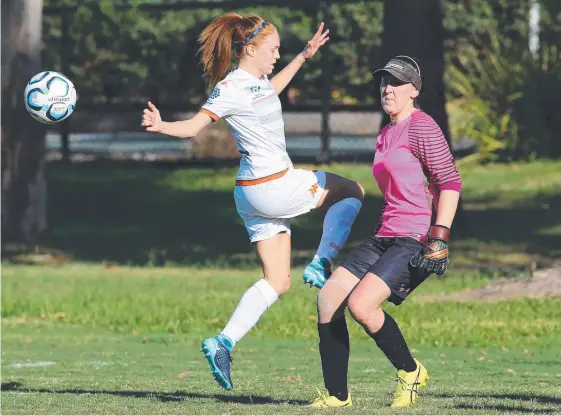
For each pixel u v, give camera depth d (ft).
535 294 163.02
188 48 328.90
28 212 232.94
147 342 135.44
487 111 327.26
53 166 338.54
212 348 72.95
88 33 331.16
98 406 72.69
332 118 348.59
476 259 208.85
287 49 311.47
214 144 341.82
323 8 299.99
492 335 137.08
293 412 68.59
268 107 72.79
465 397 78.64
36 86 76.23
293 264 205.87
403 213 71.00
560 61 327.06
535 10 324.60
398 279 70.18
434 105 226.17
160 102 333.62
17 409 71.20
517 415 67.41
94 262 212.84
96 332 145.48
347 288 72.08
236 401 77.41
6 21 229.86
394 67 70.85
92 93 335.88
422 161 70.54
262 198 73.10
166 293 173.99
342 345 72.54
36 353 122.31
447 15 325.01
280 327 144.87
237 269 205.36
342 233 75.51
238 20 73.61
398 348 71.82
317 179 75.10
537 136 327.67
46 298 167.32
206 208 286.87
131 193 305.32
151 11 327.88
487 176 312.09
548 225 249.55
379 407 71.31
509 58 327.06
